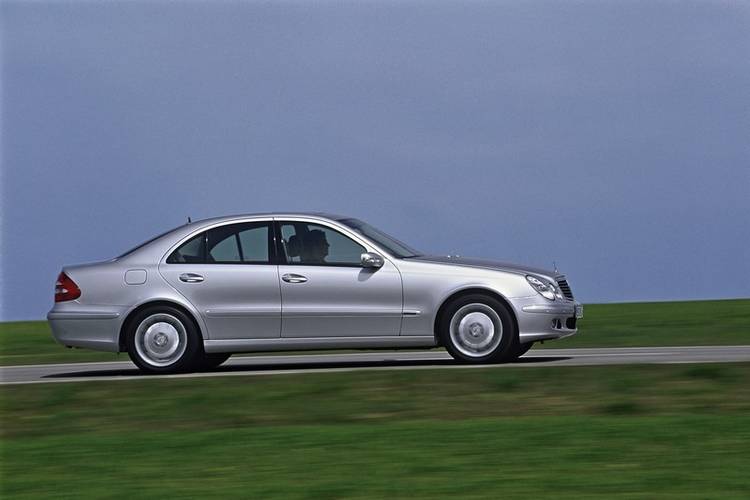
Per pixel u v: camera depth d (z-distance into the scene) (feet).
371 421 50.52
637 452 41.22
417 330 64.39
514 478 37.88
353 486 37.32
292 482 38.17
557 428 45.62
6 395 56.24
